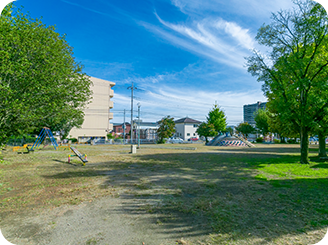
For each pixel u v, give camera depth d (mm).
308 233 3662
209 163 13016
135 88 45875
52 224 4125
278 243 3328
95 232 3781
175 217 4449
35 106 10117
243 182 7656
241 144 34438
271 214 4559
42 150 22141
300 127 12484
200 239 3492
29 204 5285
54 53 10266
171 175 9117
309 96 11062
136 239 3514
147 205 5211
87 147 30328
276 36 12680
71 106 12898
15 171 9906
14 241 3467
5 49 8031
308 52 11703
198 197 5863
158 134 44531
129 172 9898
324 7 10773
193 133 67375
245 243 3340
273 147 31422
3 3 8156
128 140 44562
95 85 51344
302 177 8352
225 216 4469
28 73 9109
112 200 5617
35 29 9867
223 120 48531
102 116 51688
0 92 7730
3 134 9734
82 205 5227
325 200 5430
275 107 12742
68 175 9055
